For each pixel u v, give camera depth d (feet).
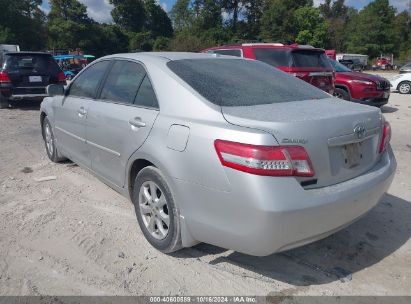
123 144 11.84
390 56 244.63
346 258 11.16
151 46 267.39
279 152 8.29
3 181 16.67
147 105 11.32
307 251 11.48
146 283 9.93
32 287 9.71
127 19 290.15
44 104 18.79
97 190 15.75
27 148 22.18
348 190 9.28
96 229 12.54
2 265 10.57
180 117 10.03
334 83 32.94
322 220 8.80
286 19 205.46
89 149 14.21
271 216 8.21
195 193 9.37
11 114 34.71
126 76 12.73
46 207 14.11
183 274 10.30
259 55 29.40
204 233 9.49
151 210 11.18
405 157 21.25
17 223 12.86
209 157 8.96
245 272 10.43
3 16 187.11
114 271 10.39
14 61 36.47
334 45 271.90
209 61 12.51
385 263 10.95
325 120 9.14
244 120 8.95
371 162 10.59
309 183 8.84
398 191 16.11
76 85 15.71
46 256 11.01
